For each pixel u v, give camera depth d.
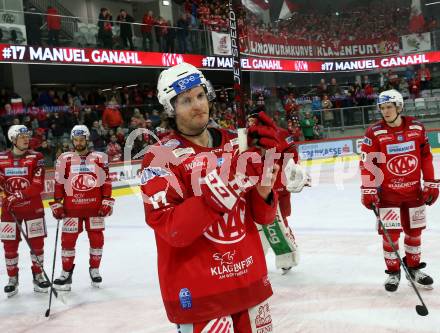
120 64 15.35
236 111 1.72
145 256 6.21
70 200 4.91
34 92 15.93
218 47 17.97
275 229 4.61
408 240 4.21
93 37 14.80
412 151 4.02
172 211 1.64
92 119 14.56
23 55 13.15
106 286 5.04
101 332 3.79
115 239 7.40
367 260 5.17
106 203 4.98
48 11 13.88
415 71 21.67
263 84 20.34
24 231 5.09
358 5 23.59
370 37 22.22
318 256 5.47
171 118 1.86
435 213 7.29
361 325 3.49
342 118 17.22
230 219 1.82
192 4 19.02
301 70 21.34
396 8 22.56
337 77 22.83
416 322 3.47
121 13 16.14
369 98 19.53
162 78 1.81
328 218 7.67
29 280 5.59
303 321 3.65
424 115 17.95
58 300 4.70
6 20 12.87
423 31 21.83
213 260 1.79
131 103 17.80
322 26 22.02
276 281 4.68
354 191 10.33
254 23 19.47
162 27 16.52
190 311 1.77
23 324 4.12
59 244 7.46
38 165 5.15
